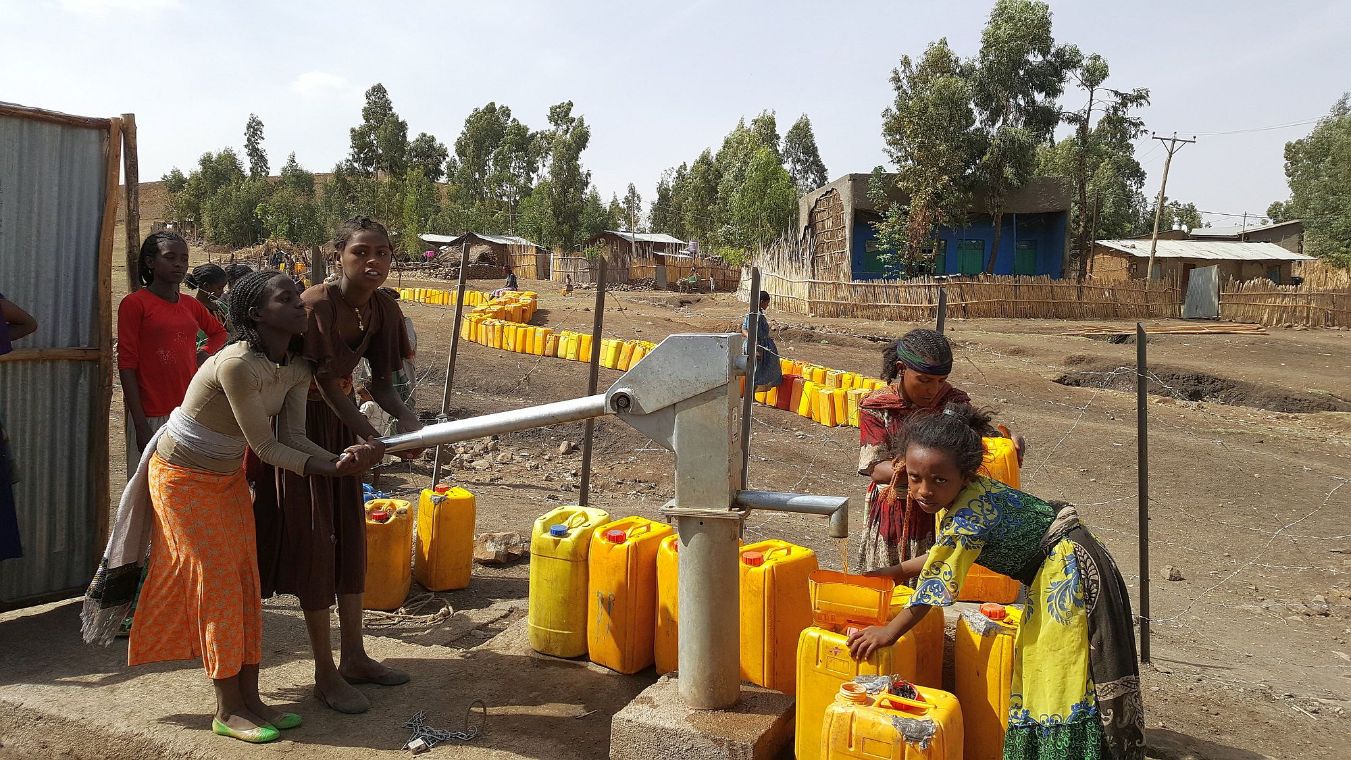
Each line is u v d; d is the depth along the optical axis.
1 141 4.45
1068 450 11.91
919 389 3.70
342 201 72.25
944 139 32.75
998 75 35.84
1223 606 7.06
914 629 3.33
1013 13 35.78
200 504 3.35
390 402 4.15
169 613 3.41
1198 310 30.38
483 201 82.50
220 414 3.34
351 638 3.92
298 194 75.56
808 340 21.11
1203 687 5.06
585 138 62.19
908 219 33.38
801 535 8.09
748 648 3.66
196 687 3.87
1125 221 58.19
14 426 4.57
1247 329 26.30
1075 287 29.33
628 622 4.04
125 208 4.85
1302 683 5.41
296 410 3.58
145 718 3.55
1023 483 10.61
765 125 63.56
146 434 4.59
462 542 5.59
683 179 82.88
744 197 45.16
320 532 3.69
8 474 4.21
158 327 4.69
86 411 4.85
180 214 85.06
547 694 3.90
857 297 27.86
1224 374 18.36
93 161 4.78
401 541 5.19
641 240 52.59
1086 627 2.76
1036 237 36.25
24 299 4.59
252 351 3.27
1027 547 2.86
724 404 3.14
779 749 3.34
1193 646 6.07
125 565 3.53
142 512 3.54
